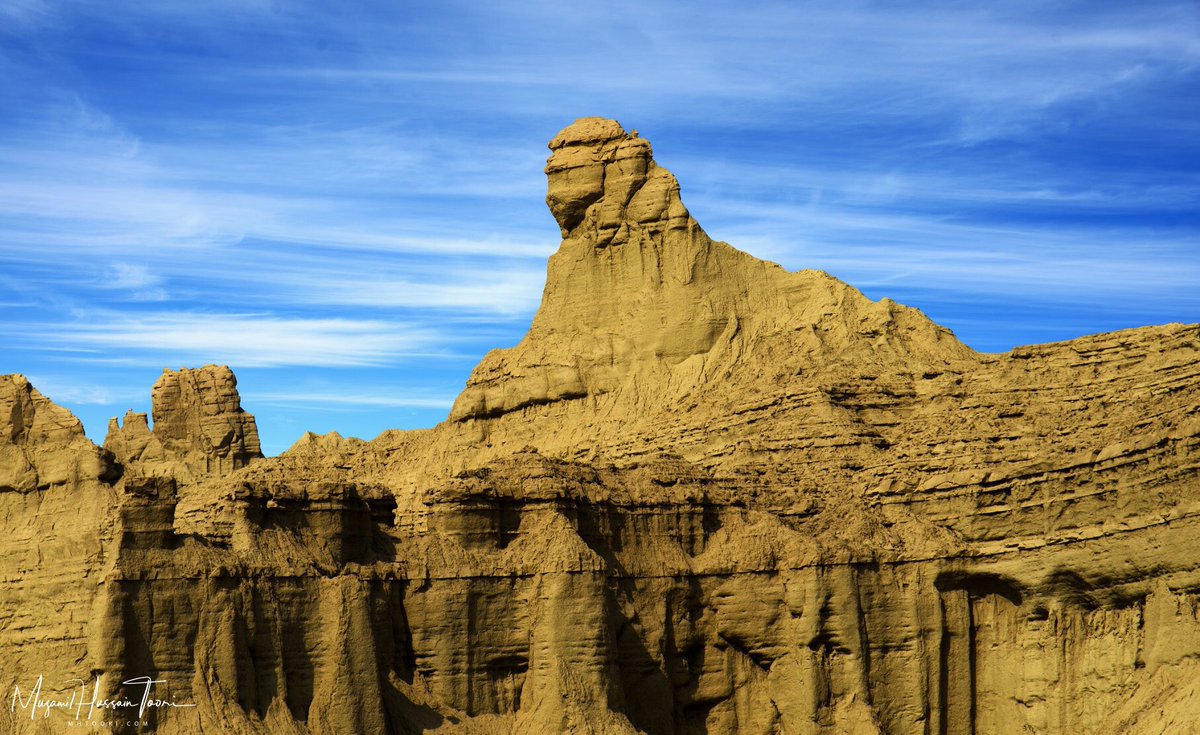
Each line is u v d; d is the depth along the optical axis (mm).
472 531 114312
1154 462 115250
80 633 115688
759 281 146500
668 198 146625
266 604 106625
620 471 122750
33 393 129125
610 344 145125
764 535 119562
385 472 152375
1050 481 118625
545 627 112062
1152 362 126438
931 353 139250
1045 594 116938
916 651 118250
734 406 133875
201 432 167500
